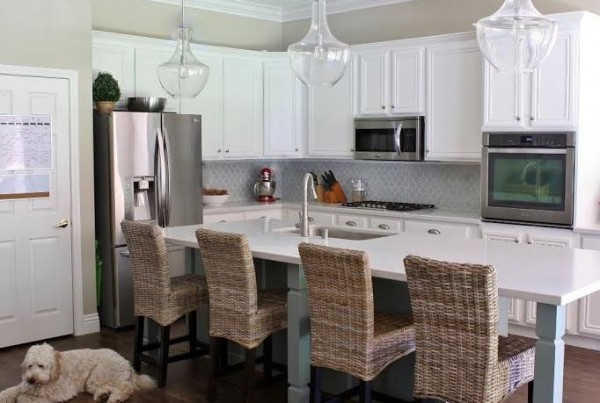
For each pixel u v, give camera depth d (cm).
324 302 331
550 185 518
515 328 539
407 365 379
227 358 463
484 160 554
